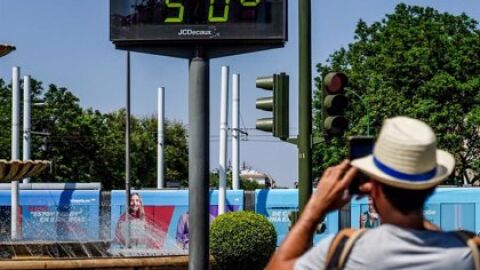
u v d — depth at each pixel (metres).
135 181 77.31
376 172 4.25
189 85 14.47
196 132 14.25
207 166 14.22
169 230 42.62
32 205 42.28
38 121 61.88
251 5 14.58
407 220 4.23
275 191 41.94
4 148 61.19
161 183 54.75
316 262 4.20
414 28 55.03
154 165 79.62
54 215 42.22
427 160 4.22
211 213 43.22
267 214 41.91
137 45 14.74
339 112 14.38
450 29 56.41
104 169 65.00
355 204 37.44
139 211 42.69
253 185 102.00
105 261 16.80
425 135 4.24
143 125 86.06
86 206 42.56
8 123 62.66
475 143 54.09
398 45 54.47
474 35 54.44
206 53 14.62
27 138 45.41
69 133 62.62
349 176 4.38
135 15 14.62
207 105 14.38
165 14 14.61
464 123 53.28
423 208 4.27
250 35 14.55
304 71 14.55
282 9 14.63
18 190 40.31
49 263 16.50
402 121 4.33
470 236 4.23
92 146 63.81
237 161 45.59
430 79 53.69
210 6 14.59
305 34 14.56
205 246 14.12
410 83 53.94
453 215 40.19
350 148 4.64
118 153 65.88
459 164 54.66
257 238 24.42
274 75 14.84
